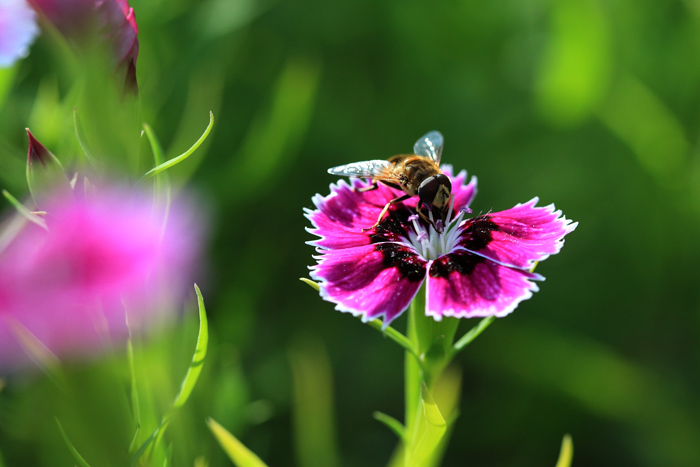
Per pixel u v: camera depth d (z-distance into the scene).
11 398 0.23
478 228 0.24
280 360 0.35
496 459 0.37
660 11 0.41
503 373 0.37
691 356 0.38
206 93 0.32
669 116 0.39
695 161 0.39
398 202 0.25
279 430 0.33
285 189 0.38
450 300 0.23
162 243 0.20
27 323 0.18
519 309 0.39
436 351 0.23
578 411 0.36
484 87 0.42
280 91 0.32
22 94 0.30
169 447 0.23
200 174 0.33
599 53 0.37
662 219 0.39
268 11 0.40
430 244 0.24
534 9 0.42
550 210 0.24
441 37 0.41
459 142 0.41
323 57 0.41
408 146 0.41
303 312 0.38
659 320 0.40
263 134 0.32
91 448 0.21
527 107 0.41
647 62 0.41
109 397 0.21
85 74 0.21
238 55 0.39
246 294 0.32
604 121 0.39
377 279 0.24
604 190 0.40
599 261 0.40
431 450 0.24
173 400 0.23
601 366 0.36
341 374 0.37
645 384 0.36
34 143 0.21
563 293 0.39
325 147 0.39
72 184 0.21
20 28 0.23
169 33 0.32
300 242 0.38
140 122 0.22
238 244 0.33
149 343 0.22
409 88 0.41
